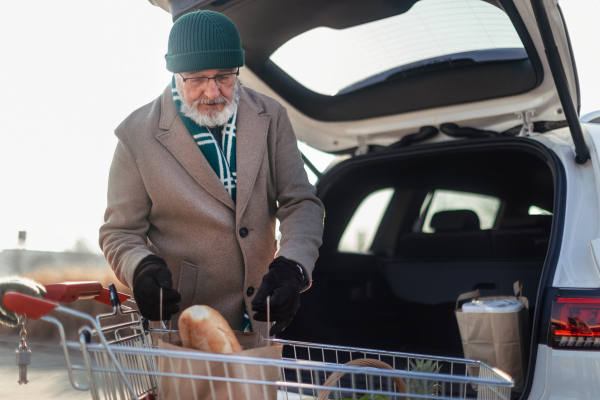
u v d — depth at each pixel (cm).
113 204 148
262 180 151
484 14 207
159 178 145
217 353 99
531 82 232
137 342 126
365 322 297
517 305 188
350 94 279
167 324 142
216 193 146
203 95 137
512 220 314
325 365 95
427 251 344
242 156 148
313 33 231
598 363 142
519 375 182
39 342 496
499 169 332
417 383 122
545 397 145
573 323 146
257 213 150
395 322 303
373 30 229
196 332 101
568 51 193
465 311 190
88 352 94
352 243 360
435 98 265
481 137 273
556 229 174
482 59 236
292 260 131
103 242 146
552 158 208
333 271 314
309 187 159
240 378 98
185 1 196
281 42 233
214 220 145
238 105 153
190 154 145
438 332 293
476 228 338
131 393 102
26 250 755
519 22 189
